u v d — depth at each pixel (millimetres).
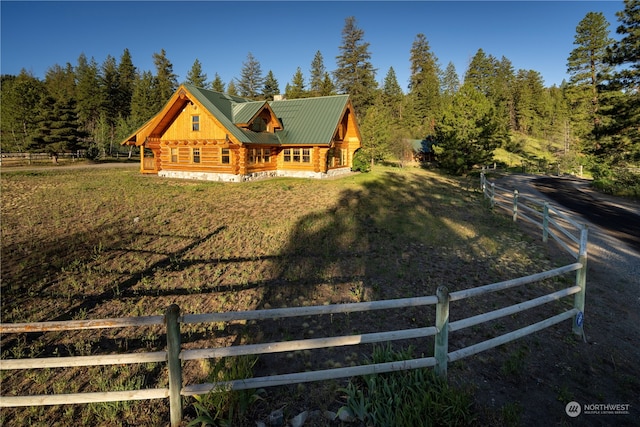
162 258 9117
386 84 87312
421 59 83750
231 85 95188
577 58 50750
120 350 5203
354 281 7727
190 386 3777
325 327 5801
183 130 26766
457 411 3766
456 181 30375
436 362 4273
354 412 3879
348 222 12969
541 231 12617
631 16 28844
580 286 5648
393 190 22406
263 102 27156
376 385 4203
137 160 54875
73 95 72125
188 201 16703
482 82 86188
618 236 12133
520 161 65250
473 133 36469
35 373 4691
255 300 6809
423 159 53062
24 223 12125
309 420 3852
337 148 32312
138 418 3953
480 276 8125
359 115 66062
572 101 53938
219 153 25844
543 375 4711
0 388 4410
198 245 10242
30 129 44719
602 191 24547
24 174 27109
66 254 9211
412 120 77312
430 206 16984
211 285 7484
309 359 4957
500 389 4398
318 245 10305
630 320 6258
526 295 7113
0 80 80312
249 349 3775
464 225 12992
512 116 93938
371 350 5195
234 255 9461
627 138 29625
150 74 79062
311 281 7750
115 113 72750
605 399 4297
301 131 29141
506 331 5746
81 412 4055
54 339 5484
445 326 4242
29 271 8031
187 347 5215
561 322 6137
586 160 48250
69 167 36781
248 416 3900
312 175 28516
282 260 9031
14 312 6168
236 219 13328
